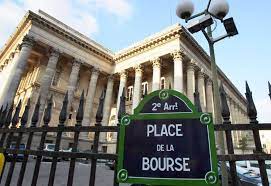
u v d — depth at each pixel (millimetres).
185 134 2625
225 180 4086
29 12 30688
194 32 6434
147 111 2895
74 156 3109
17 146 3662
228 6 6137
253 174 10383
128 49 38875
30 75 38719
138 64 36719
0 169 3688
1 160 3715
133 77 42844
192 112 2717
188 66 33562
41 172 13781
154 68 33875
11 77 27875
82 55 36719
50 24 32594
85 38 39125
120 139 2824
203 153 2467
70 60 37156
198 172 2391
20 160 17141
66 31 34469
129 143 2768
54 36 33438
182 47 32375
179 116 2742
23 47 29797
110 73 40844
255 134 2541
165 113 2812
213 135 2518
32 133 3660
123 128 2883
